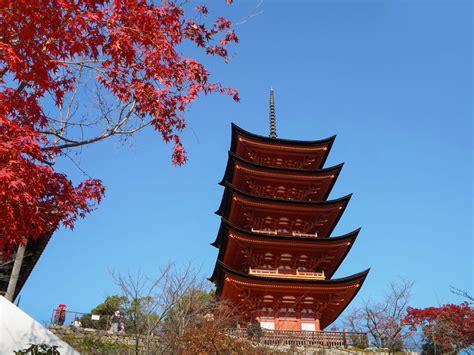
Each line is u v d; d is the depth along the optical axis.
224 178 49.56
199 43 12.20
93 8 9.78
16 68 9.02
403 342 36.88
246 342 26.42
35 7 8.66
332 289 38.69
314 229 45.22
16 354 10.66
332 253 41.84
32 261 22.67
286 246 40.75
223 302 32.47
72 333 29.58
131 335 28.59
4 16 8.63
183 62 11.30
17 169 8.63
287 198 46.91
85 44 9.81
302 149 47.84
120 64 10.90
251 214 43.00
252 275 37.09
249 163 44.06
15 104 10.09
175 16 11.05
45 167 9.16
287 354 28.94
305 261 41.62
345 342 33.66
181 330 24.03
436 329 40.09
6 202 8.84
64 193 11.38
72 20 9.31
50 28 9.18
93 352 26.64
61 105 11.42
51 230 12.30
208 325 25.03
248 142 46.78
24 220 9.56
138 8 10.23
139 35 10.48
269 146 47.25
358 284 38.50
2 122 8.63
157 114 11.52
